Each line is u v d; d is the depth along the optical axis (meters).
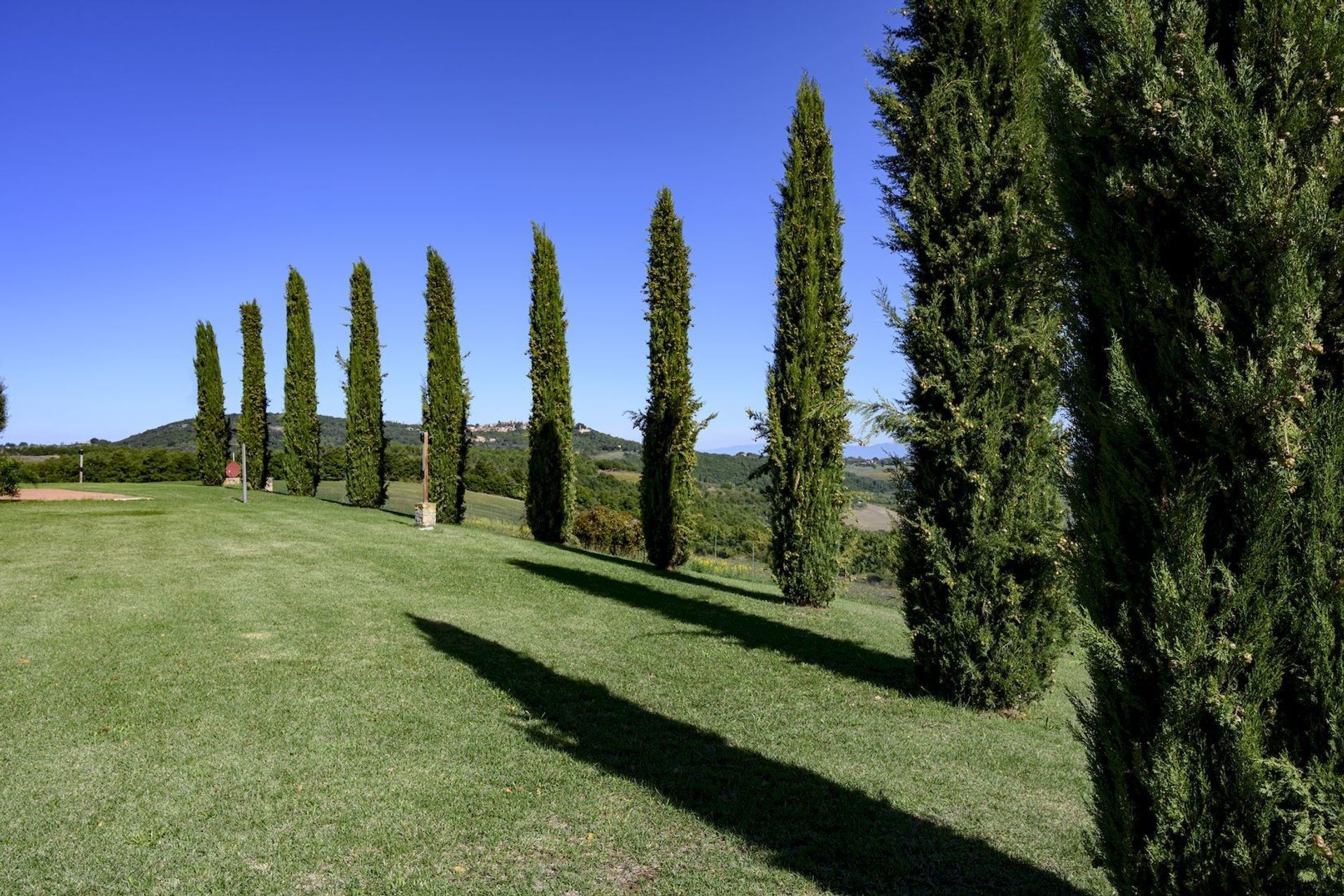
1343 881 2.20
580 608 11.05
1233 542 2.47
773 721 6.54
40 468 37.62
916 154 7.93
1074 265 3.12
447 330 23.20
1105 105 2.80
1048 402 7.10
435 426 23.23
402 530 19.17
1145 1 2.79
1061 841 4.53
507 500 44.53
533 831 4.37
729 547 27.92
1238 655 2.38
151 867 3.83
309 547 15.35
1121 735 2.71
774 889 3.84
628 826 4.46
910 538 7.83
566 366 21.50
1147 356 2.75
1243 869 2.35
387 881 3.78
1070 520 3.01
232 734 5.65
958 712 7.14
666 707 6.77
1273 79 2.58
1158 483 2.63
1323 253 2.43
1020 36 7.52
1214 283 2.62
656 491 17.55
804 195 12.49
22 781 4.75
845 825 4.60
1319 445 2.36
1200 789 2.45
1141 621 2.61
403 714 6.20
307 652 7.93
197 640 8.18
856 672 8.38
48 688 6.48
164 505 22.48
